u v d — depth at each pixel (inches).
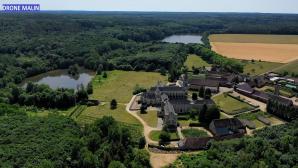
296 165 6761.8
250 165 6717.5
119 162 6968.5
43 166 6776.6
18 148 7593.5
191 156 7815.0
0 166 6879.9
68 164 7317.9
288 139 7568.9
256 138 7849.4
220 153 7534.5
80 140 7824.8
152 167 7475.4
